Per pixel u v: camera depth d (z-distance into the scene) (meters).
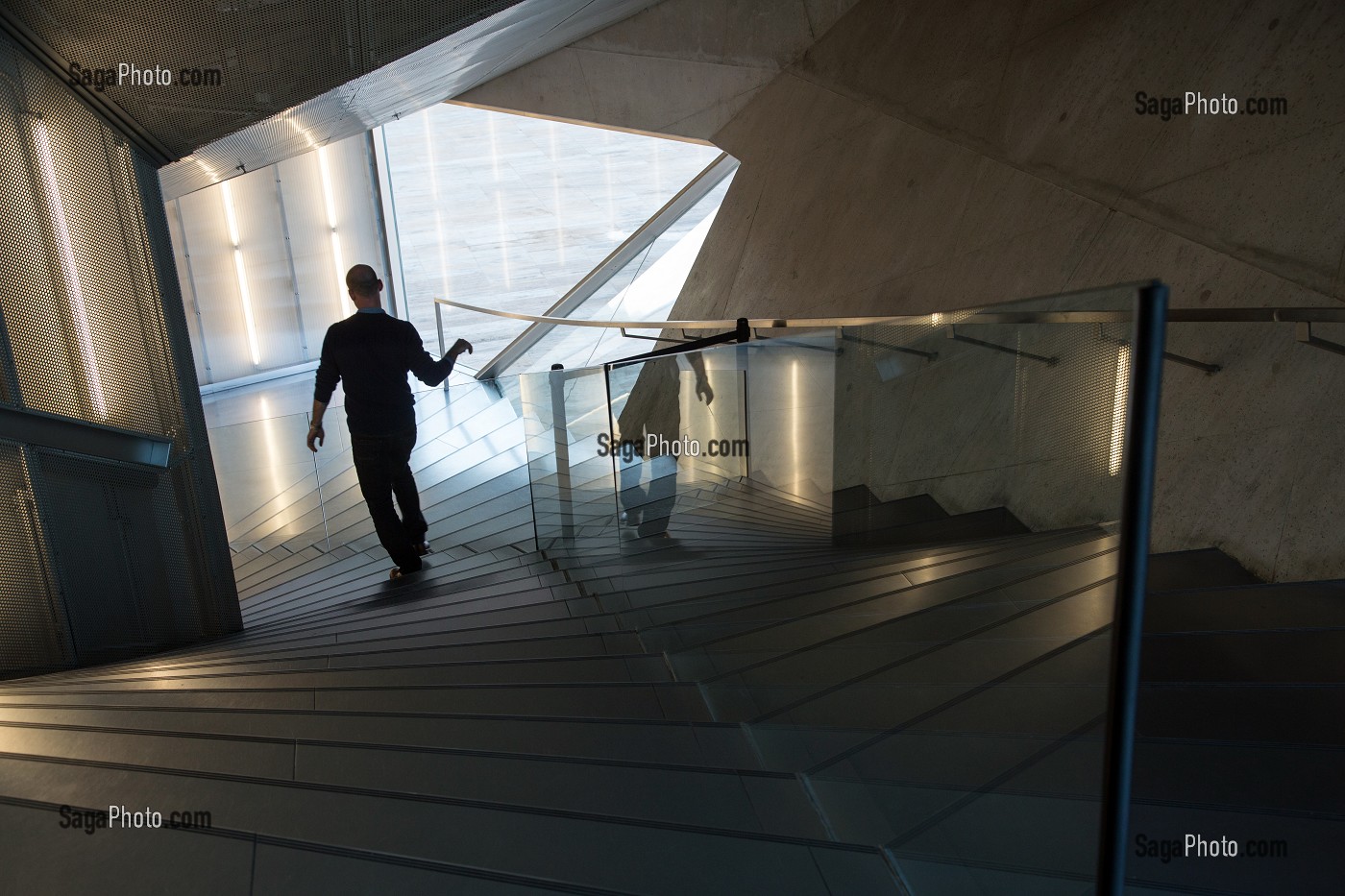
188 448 3.98
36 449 3.49
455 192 17.98
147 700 2.24
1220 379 3.61
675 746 1.94
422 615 3.67
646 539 4.46
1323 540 3.17
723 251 8.22
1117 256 4.27
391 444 4.57
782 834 1.59
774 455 4.08
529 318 9.09
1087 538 1.90
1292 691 2.05
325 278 12.65
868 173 6.49
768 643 2.32
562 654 2.70
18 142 3.40
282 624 4.11
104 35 3.38
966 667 1.55
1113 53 4.56
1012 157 5.17
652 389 4.38
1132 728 1.03
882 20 6.71
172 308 3.88
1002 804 1.41
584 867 1.46
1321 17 3.48
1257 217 3.62
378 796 1.64
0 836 1.48
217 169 4.82
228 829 1.52
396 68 4.25
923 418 2.94
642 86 8.73
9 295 3.47
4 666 3.56
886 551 3.30
